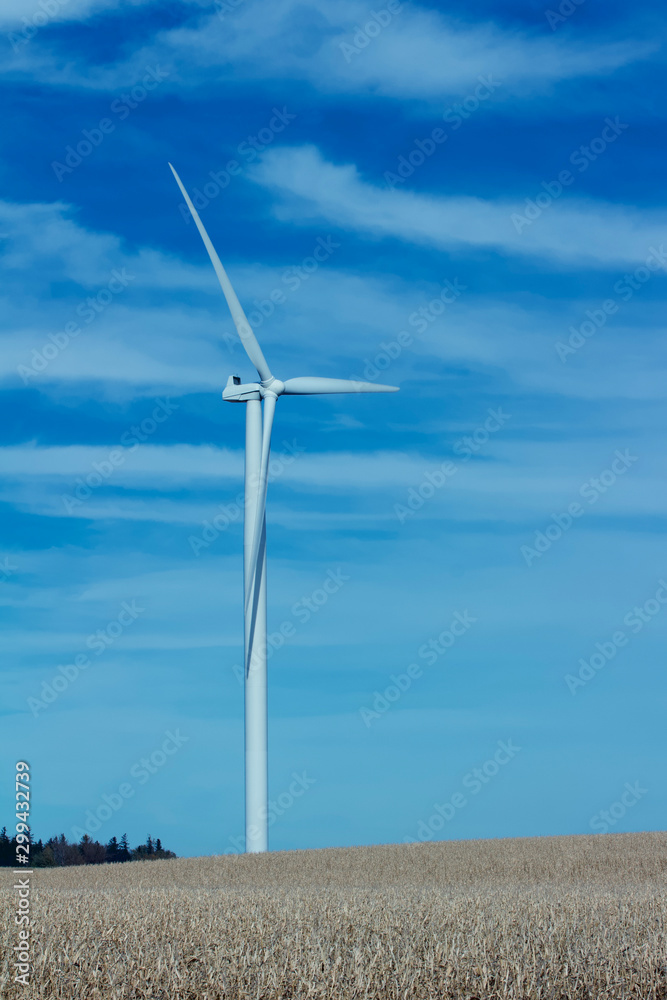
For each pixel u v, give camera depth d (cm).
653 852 5012
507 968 1870
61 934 2056
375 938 2152
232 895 2862
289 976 1823
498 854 5069
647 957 1966
